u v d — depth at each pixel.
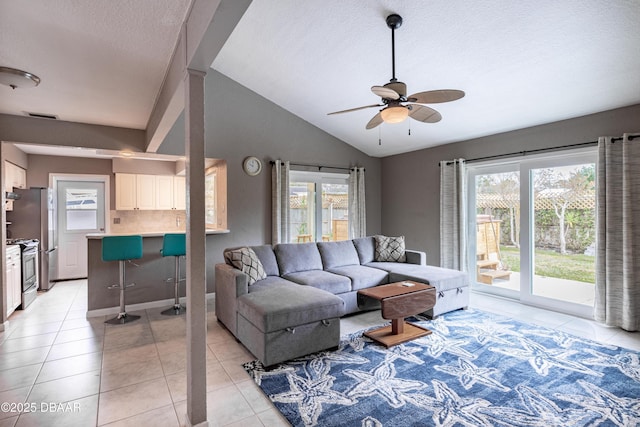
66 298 4.84
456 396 2.25
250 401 2.21
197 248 1.94
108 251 3.70
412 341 3.18
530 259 4.37
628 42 2.63
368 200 6.38
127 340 3.25
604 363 2.70
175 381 2.48
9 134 3.56
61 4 1.70
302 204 5.74
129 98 3.10
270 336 2.62
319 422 1.98
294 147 5.53
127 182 6.13
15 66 2.43
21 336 3.35
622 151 3.39
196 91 1.93
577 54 2.86
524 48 2.94
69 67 2.46
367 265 4.77
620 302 3.46
